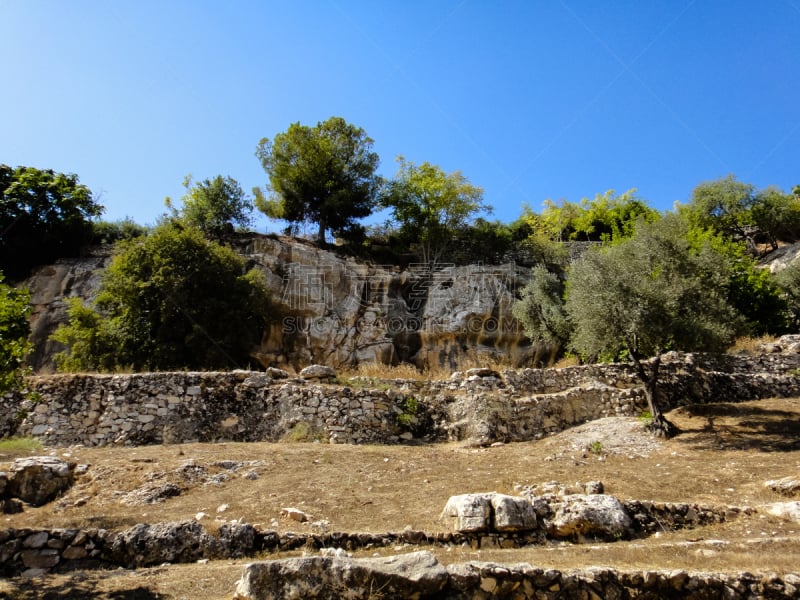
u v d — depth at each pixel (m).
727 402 19.09
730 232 42.84
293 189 34.72
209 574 7.63
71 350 24.02
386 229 36.47
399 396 17.83
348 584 6.63
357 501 10.73
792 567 7.71
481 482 11.87
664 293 17.19
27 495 10.88
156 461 12.86
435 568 6.94
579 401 18.08
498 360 26.84
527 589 7.05
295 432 16.42
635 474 12.66
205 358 22.56
